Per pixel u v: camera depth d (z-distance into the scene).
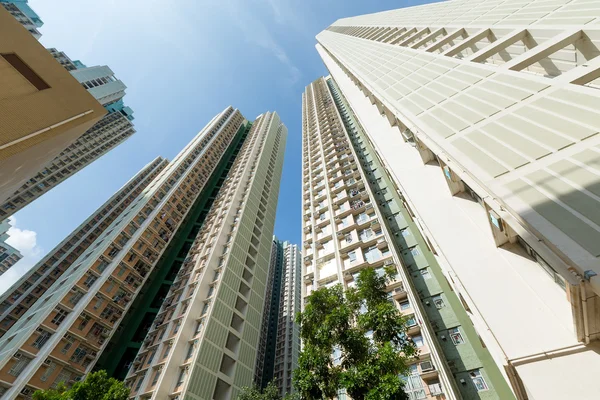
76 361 35.06
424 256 22.17
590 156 8.27
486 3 26.08
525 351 8.54
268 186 70.25
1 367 30.38
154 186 63.28
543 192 8.27
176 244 58.06
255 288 45.25
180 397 26.69
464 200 14.39
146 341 36.22
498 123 11.78
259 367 68.56
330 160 47.28
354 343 11.26
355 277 24.55
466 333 16.17
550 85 11.59
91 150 85.50
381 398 8.77
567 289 6.98
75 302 38.88
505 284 10.34
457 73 17.61
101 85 95.06
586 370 7.40
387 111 27.72
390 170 21.84
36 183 69.81
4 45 10.84
